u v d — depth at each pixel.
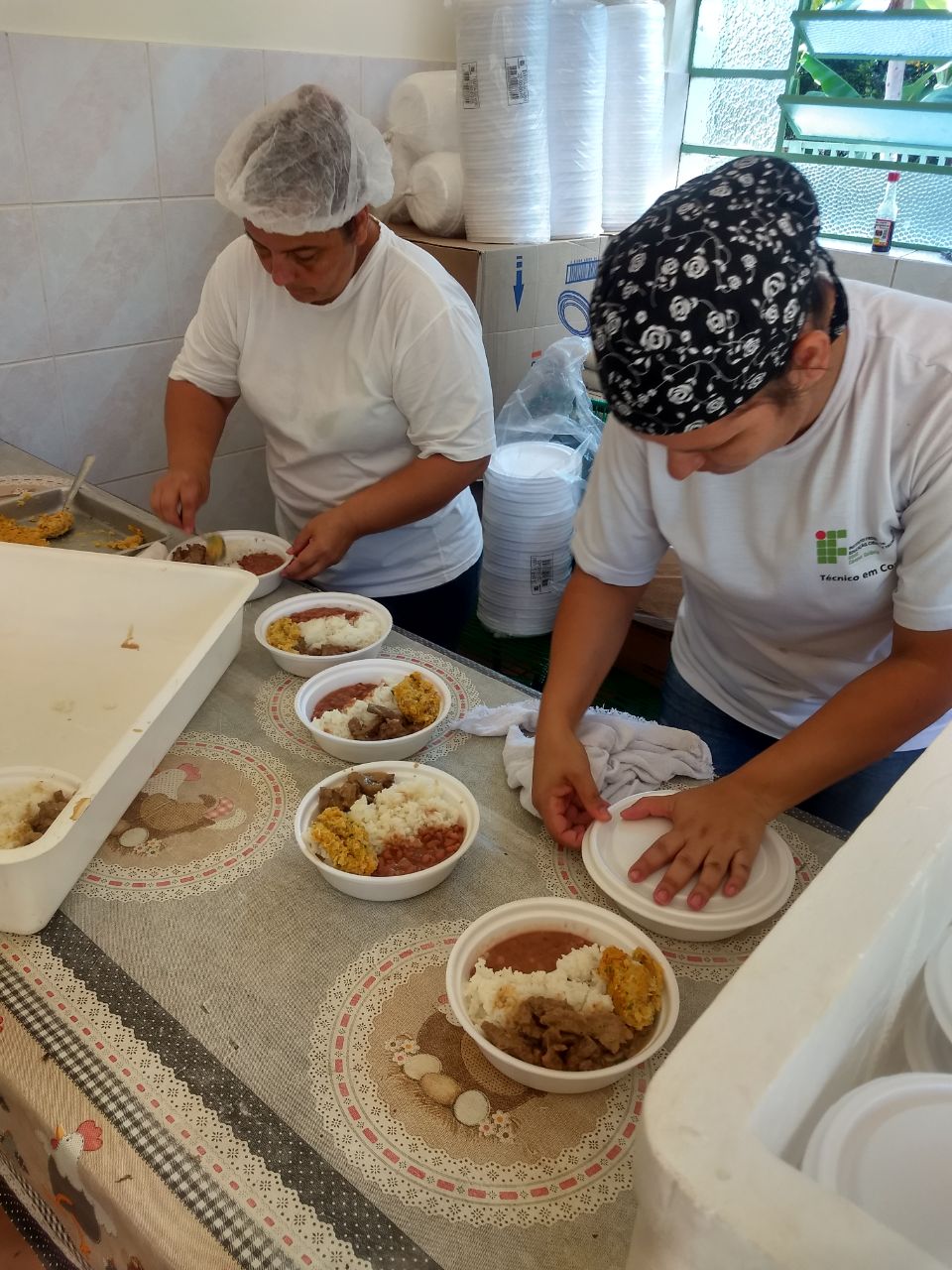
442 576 1.80
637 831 0.91
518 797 0.99
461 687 1.18
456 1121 0.66
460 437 1.52
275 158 1.24
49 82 1.88
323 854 0.85
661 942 0.82
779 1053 0.43
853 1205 0.37
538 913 0.79
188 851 0.90
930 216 2.48
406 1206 0.60
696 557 1.08
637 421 0.77
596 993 0.71
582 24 2.23
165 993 0.75
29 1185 0.76
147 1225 0.58
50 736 1.04
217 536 1.46
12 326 2.01
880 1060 0.57
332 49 2.30
